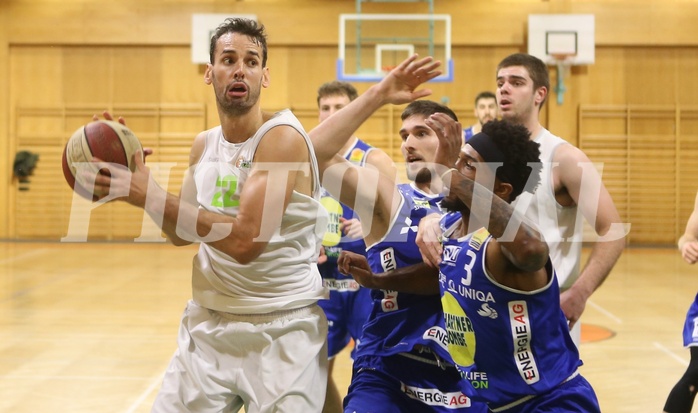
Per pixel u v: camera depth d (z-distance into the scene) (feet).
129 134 14.26
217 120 92.32
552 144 20.11
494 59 90.94
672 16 89.45
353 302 25.84
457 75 91.30
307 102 91.97
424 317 17.42
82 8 92.02
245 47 15.78
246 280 16.14
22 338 40.81
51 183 92.99
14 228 93.20
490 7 90.12
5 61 92.73
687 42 89.30
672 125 90.17
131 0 91.91
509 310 14.65
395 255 17.87
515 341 14.78
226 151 16.33
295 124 15.90
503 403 15.39
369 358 17.89
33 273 66.44
